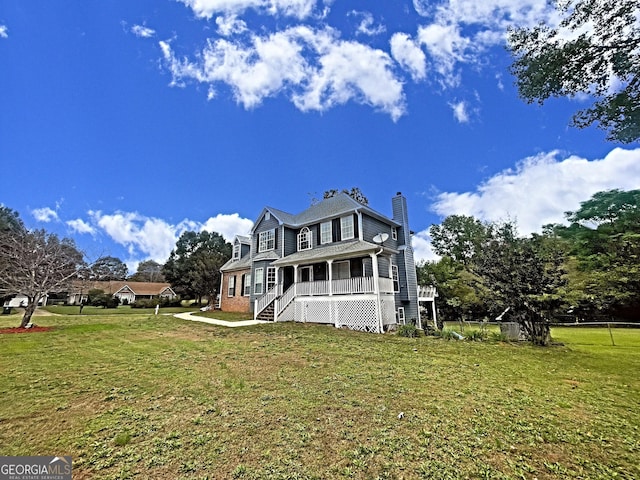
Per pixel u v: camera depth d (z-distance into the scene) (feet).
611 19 20.47
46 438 11.05
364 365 21.47
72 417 12.82
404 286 58.18
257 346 28.53
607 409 13.84
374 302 40.22
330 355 24.62
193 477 8.80
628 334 46.60
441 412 13.33
